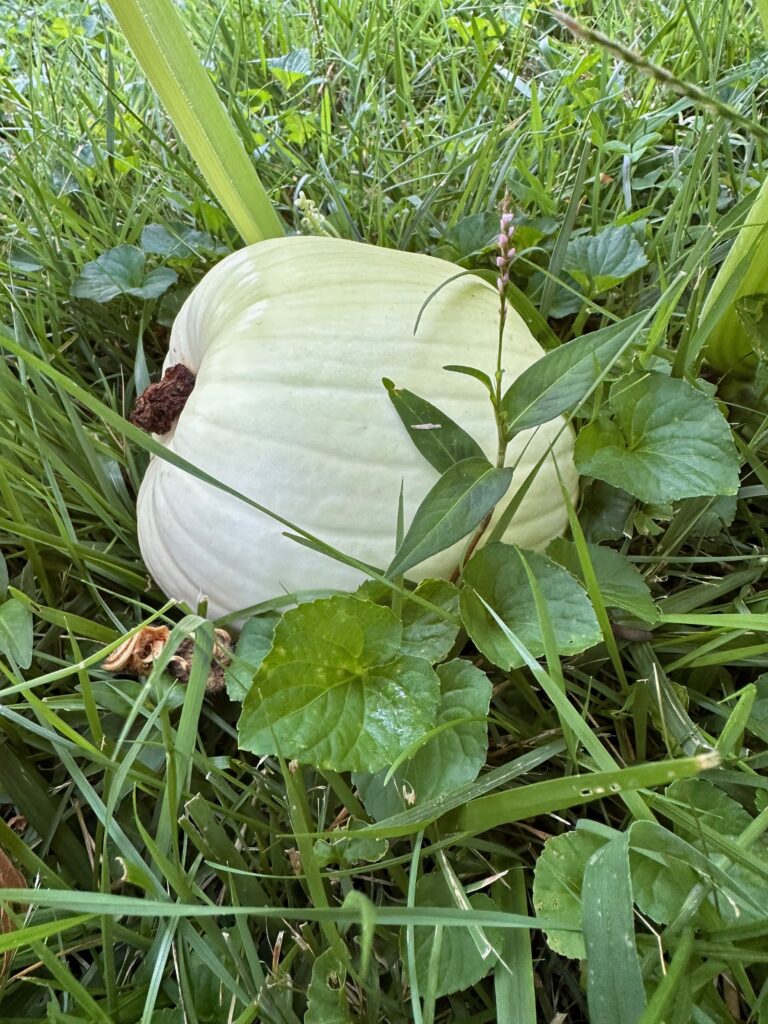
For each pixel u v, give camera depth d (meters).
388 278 0.27
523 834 0.23
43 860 0.24
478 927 0.19
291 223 0.49
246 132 0.48
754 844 0.20
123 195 0.49
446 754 0.21
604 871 0.17
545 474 0.27
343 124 0.54
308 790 0.24
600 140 0.44
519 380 0.23
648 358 0.30
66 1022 0.18
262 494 0.25
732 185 0.40
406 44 0.60
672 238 0.40
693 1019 0.17
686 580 0.30
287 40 0.64
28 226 0.47
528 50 0.59
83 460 0.34
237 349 0.26
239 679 0.24
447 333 0.27
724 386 0.33
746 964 0.19
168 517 0.27
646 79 0.50
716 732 0.25
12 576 0.31
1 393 0.32
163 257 0.42
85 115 0.57
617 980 0.16
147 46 0.31
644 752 0.24
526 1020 0.18
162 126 0.55
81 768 0.26
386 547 0.25
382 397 0.25
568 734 0.21
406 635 0.23
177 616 0.30
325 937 0.21
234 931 0.21
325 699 0.21
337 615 0.21
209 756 0.27
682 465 0.25
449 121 0.52
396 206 0.43
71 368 0.38
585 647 0.22
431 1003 0.17
